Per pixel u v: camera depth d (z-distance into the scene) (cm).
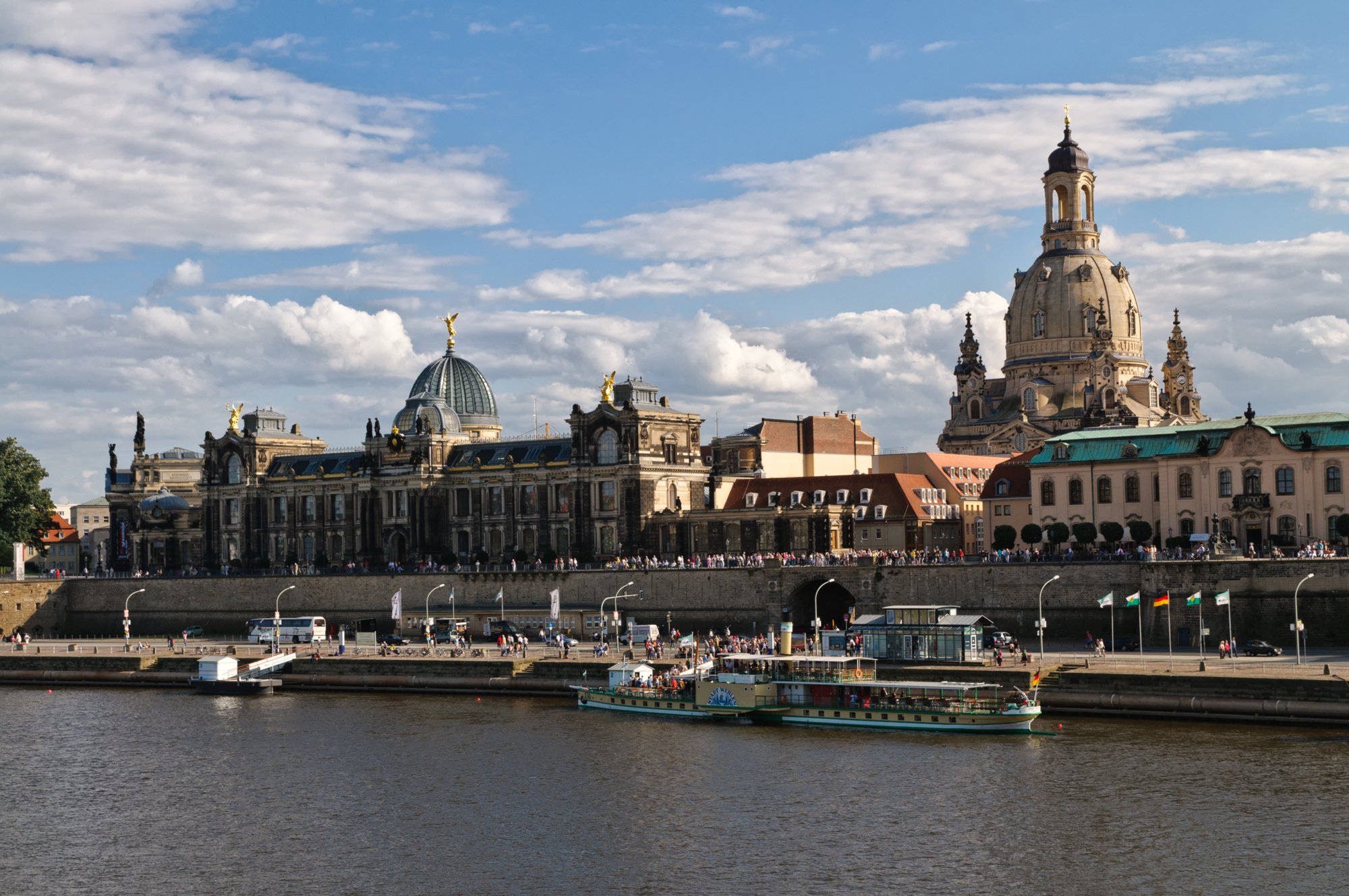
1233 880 10019
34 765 14425
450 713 17000
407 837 11494
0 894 10344
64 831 11906
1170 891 9838
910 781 12750
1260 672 14962
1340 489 18525
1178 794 11994
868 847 10888
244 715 17325
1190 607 17625
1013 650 16888
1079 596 18612
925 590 19712
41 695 19675
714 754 14075
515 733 15488
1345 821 11162
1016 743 14150
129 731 16262
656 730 15475
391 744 15025
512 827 11656
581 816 11938
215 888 10369
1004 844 10862
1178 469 19812
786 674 16150
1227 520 19338
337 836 11562
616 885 10181
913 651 16862
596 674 18162
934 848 10812
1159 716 14925
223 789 13238
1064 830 11150
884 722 15250
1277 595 17162
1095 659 16538
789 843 11038
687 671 16700
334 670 19688
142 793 13162
